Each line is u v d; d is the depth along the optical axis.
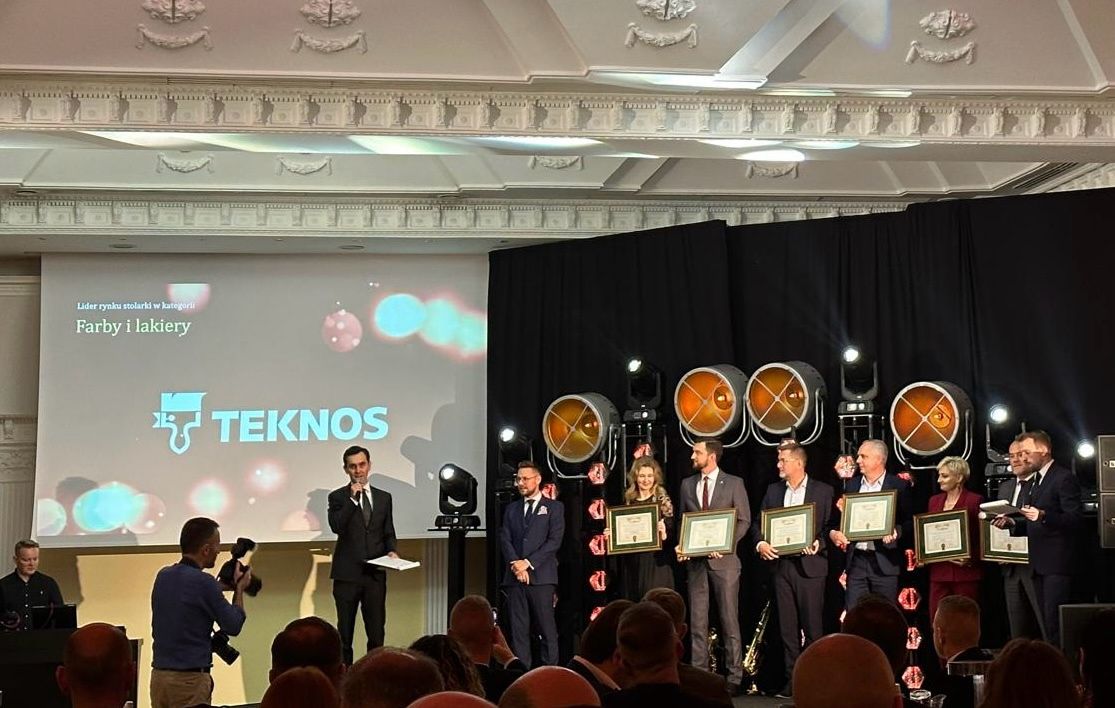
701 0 6.78
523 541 9.91
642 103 7.88
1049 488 7.97
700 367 9.96
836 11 7.05
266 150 8.23
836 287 9.84
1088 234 8.68
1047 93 7.81
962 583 8.37
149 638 10.98
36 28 6.98
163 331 11.04
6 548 10.98
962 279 9.23
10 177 9.84
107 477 10.82
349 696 2.61
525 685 2.81
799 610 8.95
